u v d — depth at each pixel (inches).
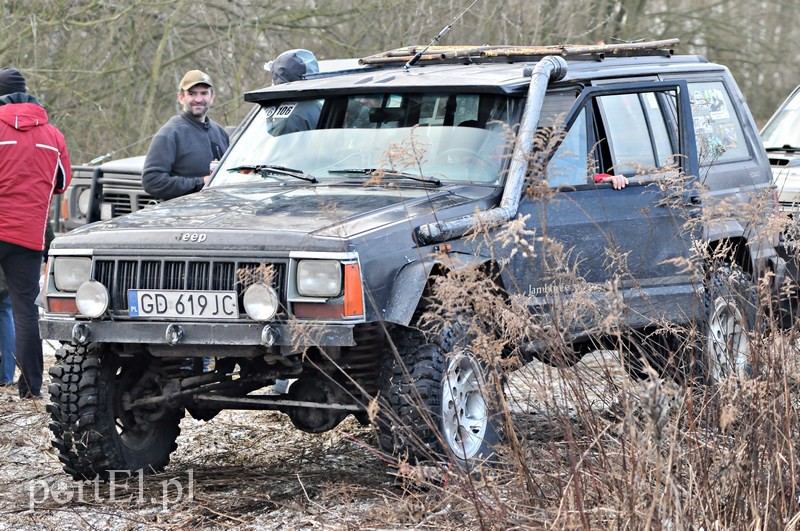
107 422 596.4
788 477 443.8
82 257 568.1
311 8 1991.9
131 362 610.2
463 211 582.9
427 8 2048.5
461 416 560.1
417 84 657.0
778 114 1259.2
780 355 464.4
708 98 783.7
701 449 440.1
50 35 1843.0
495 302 478.3
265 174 665.6
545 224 496.4
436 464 484.4
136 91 1967.3
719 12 2472.9
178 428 644.7
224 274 539.5
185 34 2026.3
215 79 2031.3
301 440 698.2
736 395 449.1
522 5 2133.4
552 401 498.9
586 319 600.4
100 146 1903.3
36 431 725.3
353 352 569.6
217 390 599.8
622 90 692.7
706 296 668.1
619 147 687.7
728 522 432.1
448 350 546.9
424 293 556.1
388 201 584.4
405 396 506.3
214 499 569.6
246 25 1961.1
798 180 1066.1
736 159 786.8
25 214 788.0
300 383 591.5
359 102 674.8
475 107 643.5
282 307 526.9
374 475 604.7
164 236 553.9
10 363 871.7
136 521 540.1
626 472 424.5
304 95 692.7
